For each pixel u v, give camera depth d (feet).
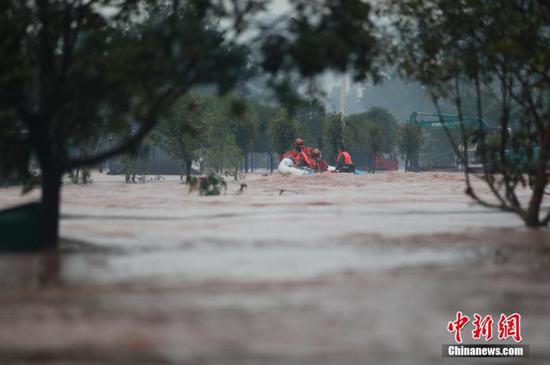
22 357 42.06
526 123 128.36
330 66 95.30
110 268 76.69
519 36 120.98
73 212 155.74
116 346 43.98
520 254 87.81
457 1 122.42
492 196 223.71
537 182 123.13
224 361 41.27
